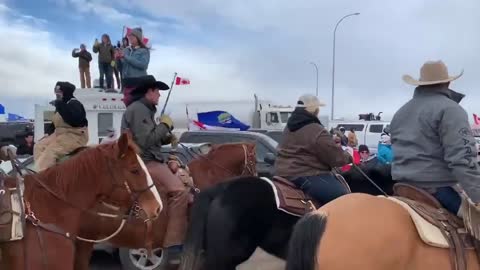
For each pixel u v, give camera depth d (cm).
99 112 1391
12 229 400
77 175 452
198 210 538
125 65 1003
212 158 736
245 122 2219
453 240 363
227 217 521
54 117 629
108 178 464
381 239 341
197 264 530
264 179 554
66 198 445
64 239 430
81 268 521
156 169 611
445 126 381
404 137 408
